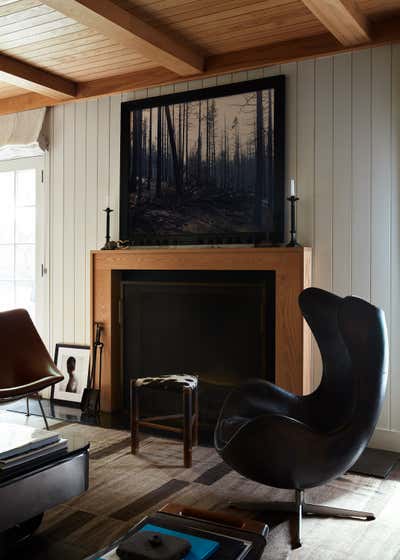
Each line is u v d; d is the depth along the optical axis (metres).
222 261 3.76
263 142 3.79
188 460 3.10
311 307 2.77
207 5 3.12
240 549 1.41
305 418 2.74
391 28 3.32
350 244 3.54
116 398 4.35
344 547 2.23
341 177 3.57
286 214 3.75
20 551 2.18
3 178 5.14
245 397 2.74
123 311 4.33
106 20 3.01
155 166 4.24
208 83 4.04
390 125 3.42
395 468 3.12
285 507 2.50
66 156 4.73
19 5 3.11
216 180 3.98
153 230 4.26
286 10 3.20
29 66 4.11
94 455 3.29
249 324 3.81
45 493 2.06
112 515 2.50
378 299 3.46
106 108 4.51
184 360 4.07
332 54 3.56
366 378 2.20
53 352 4.84
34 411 4.31
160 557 1.30
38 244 4.93
